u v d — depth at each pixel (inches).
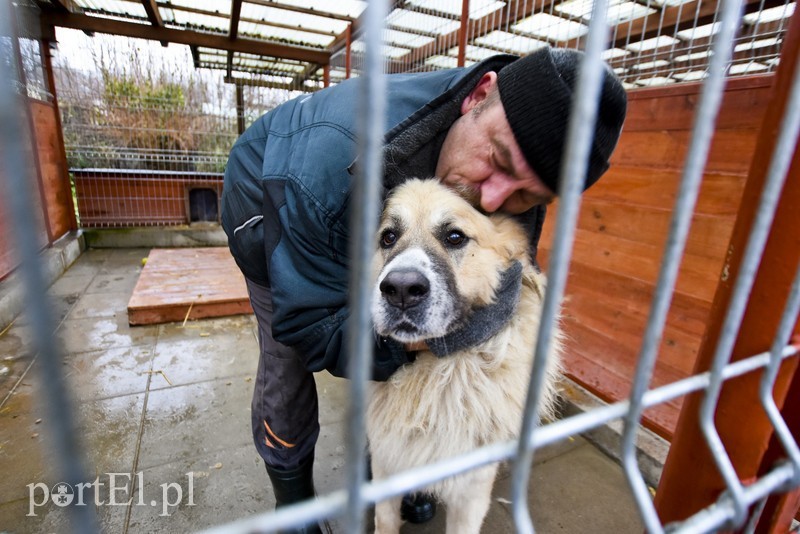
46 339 14.6
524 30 142.3
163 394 111.9
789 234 28.2
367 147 15.9
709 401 28.8
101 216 246.5
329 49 262.5
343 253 54.6
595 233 110.7
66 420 15.7
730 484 28.6
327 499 19.0
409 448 64.1
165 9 221.0
